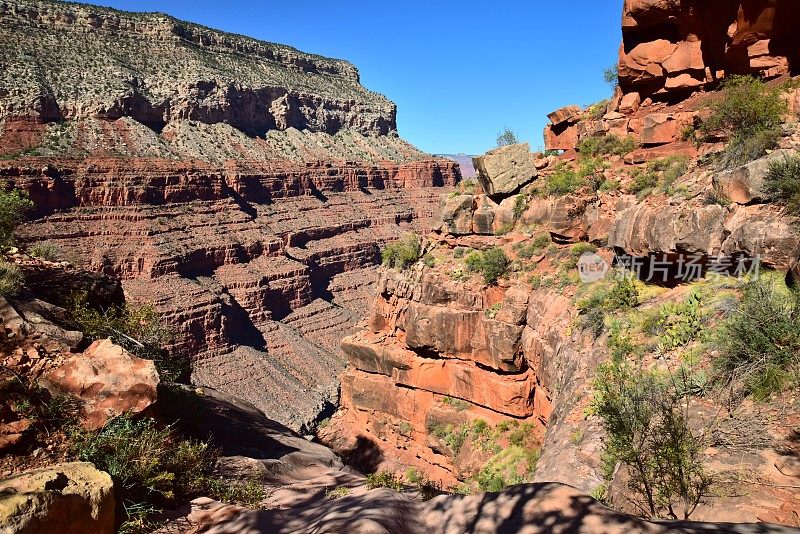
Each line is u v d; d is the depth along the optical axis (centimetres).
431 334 3294
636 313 1786
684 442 707
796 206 1325
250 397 9594
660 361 1352
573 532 367
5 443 755
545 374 2475
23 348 937
